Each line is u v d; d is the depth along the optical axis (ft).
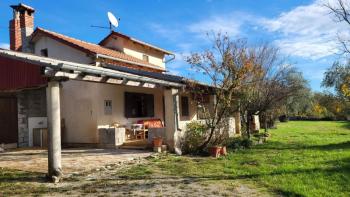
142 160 36.40
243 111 57.52
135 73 47.34
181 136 44.27
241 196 22.85
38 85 30.01
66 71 27.66
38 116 50.49
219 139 46.24
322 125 119.24
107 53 54.39
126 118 52.60
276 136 71.26
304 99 149.69
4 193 22.74
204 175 29.40
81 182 26.11
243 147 50.08
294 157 39.83
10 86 32.55
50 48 54.60
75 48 50.85
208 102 50.75
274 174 29.86
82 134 48.49
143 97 56.95
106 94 49.06
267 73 65.51
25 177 27.20
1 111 45.29
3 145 44.39
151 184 25.71
